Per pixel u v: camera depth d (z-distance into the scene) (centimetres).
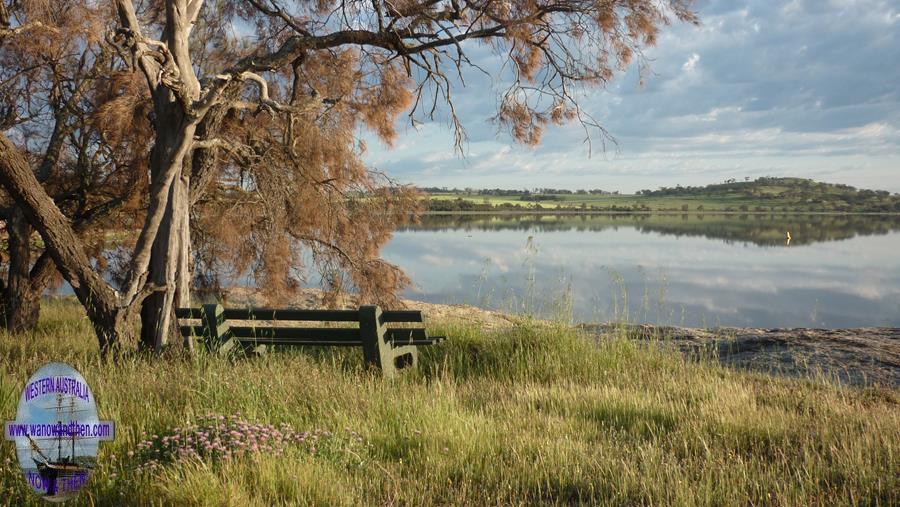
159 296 821
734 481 421
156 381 592
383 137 1195
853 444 480
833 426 541
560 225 8400
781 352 932
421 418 521
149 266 831
